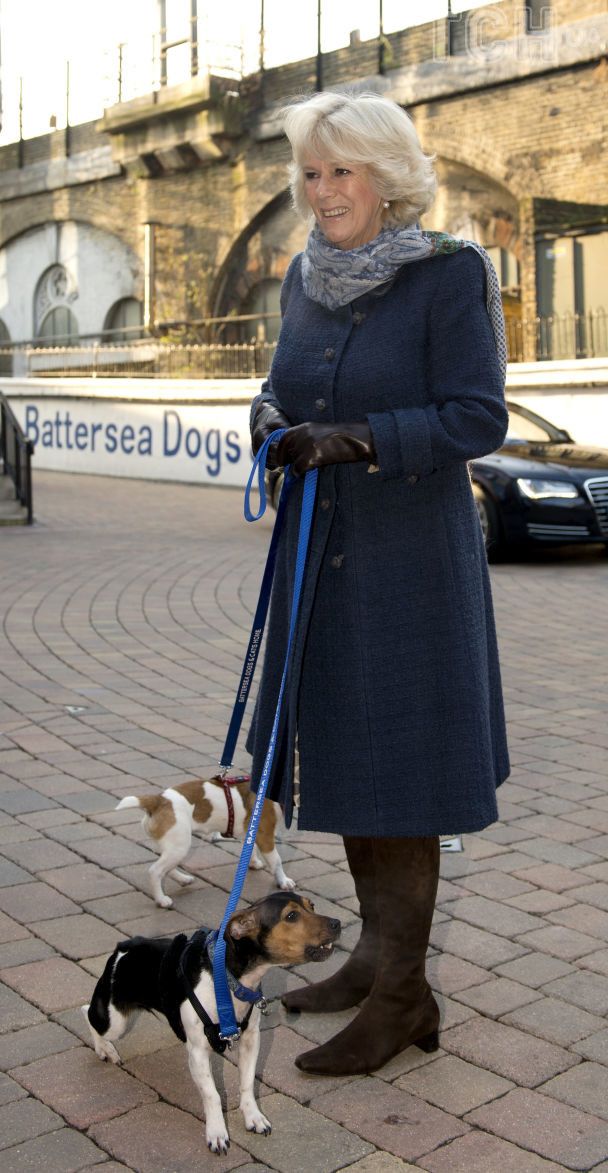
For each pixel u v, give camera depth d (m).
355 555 2.54
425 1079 2.72
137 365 25.20
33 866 4.00
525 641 8.29
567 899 3.83
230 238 25.38
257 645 2.83
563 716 6.25
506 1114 2.57
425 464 2.38
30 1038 2.88
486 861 4.16
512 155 20.69
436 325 2.45
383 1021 2.71
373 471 2.44
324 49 23.08
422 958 2.72
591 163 19.67
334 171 2.44
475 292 2.43
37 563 11.23
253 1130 2.48
